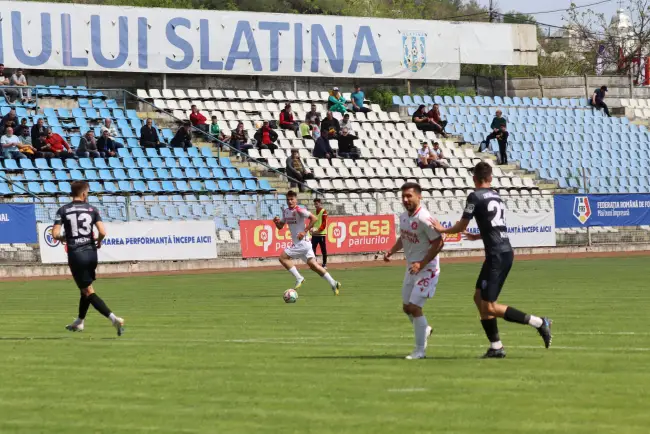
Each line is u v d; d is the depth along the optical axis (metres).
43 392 19.67
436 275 23.47
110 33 86.25
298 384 20.08
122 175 74.06
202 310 37.56
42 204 62.44
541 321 23.34
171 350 25.75
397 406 17.62
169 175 76.06
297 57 93.62
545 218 78.69
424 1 169.25
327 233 71.19
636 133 103.19
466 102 101.81
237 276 60.50
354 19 96.31
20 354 25.33
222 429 16.00
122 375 21.66
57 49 84.31
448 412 17.03
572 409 17.14
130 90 89.62
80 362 23.78
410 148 90.94
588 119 103.94
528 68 139.00
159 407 17.94
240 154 80.62
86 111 81.12
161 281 56.25
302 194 76.69
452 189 86.06
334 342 27.09
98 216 29.52
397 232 74.62
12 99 80.19
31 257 62.47
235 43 90.81
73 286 53.53
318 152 83.19
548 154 96.38
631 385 19.53
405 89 102.00
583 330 29.23
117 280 57.69
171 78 91.31
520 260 71.81
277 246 70.31
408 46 98.81
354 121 92.12
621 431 15.39
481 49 102.81
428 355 24.12
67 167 73.06
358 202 74.56
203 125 83.56
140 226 64.94
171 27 88.44
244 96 91.31
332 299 41.84
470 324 31.16
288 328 30.84
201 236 67.12
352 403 17.97
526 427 15.77
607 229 82.69
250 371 21.92
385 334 28.89
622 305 37.09
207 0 132.25
